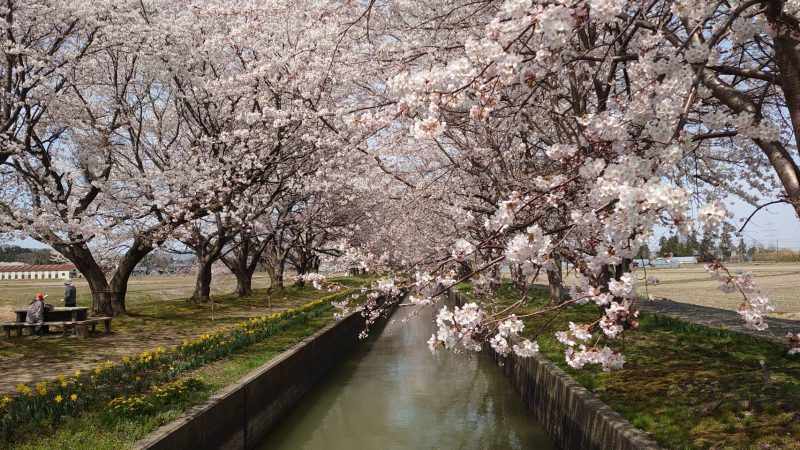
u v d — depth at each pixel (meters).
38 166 13.66
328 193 16.89
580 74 7.90
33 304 12.30
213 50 12.35
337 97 10.91
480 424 8.84
